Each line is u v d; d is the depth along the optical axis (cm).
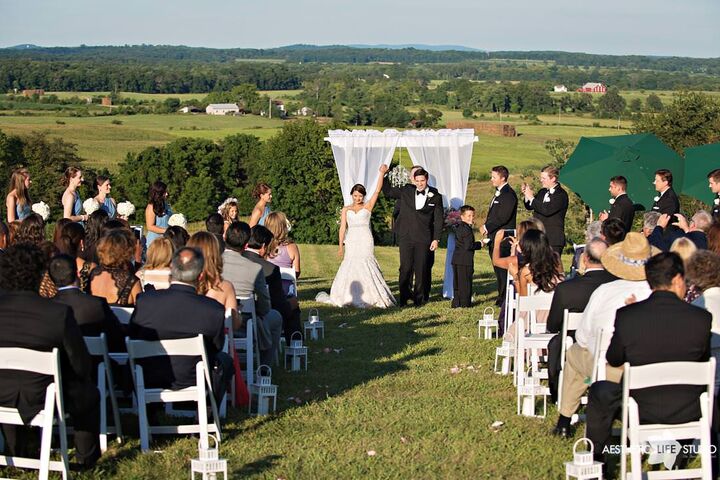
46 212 1070
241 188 6175
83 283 705
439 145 1379
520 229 855
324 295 1295
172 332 589
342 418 669
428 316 1153
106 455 581
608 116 11938
